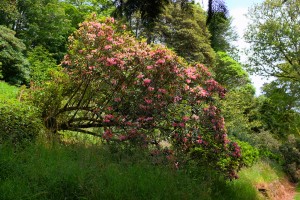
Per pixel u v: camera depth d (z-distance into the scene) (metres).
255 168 12.35
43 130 6.31
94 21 8.09
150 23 6.19
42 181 4.09
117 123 6.72
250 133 20.14
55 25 29.14
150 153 6.24
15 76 21.38
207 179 6.34
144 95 6.82
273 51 20.97
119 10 6.07
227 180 7.76
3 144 4.92
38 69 20.09
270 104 25.27
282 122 25.55
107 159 5.65
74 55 7.98
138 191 4.52
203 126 6.79
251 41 21.67
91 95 7.74
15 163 4.34
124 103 6.96
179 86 6.95
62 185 4.11
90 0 29.62
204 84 7.19
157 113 6.63
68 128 7.70
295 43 20.50
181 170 5.91
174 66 6.94
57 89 7.79
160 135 6.77
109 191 4.21
